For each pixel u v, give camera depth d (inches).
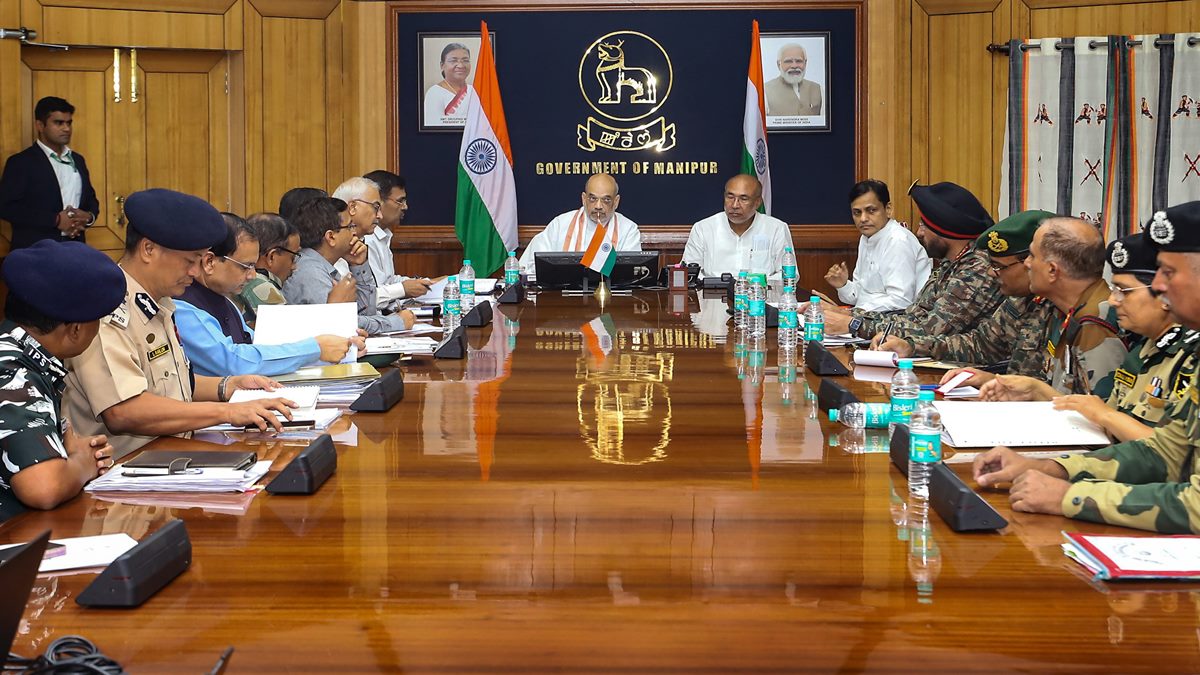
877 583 65.9
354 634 58.9
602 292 244.8
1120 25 303.7
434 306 225.1
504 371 142.3
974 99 314.3
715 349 162.1
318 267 184.1
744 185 283.0
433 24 323.9
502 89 325.7
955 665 54.9
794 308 162.7
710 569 68.2
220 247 142.3
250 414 104.3
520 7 323.0
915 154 319.3
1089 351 116.8
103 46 305.1
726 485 87.0
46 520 79.0
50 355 88.9
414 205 328.2
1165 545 70.2
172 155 315.6
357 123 325.7
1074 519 77.9
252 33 315.3
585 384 132.5
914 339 154.9
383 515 79.4
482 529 76.1
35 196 281.1
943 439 100.0
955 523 75.4
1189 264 83.1
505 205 315.0
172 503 82.9
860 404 109.1
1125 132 302.2
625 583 66.0
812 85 321.7
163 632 59.2
